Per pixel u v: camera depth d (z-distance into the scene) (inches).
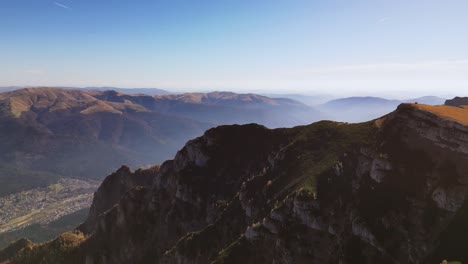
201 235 5236.2
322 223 3909.9
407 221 3395.7
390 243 3339.1
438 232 3196.4
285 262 3831.2
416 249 3208.7
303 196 4101.9
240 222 5049.2
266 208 4717.0
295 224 4042.8
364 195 3870.6
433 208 3353.8
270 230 4217.5
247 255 4232.3
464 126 3567.9
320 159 4857.3
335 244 3715.6
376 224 3501.5
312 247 3821.4
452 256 2942.9
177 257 5177.2
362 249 3440.0
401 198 3577.8
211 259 4827.8
